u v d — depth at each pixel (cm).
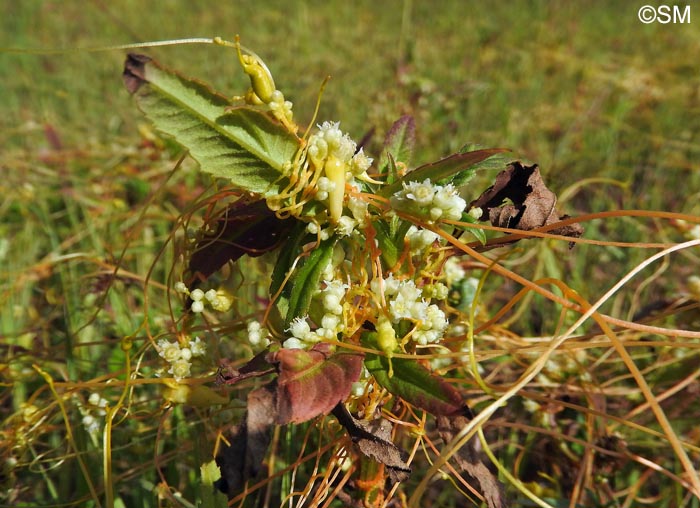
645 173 27
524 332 19
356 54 40
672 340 15
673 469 15
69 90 37
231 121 9
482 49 40
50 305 21
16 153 28
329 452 13
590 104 34
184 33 50
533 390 15
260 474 14
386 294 9
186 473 15
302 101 32
